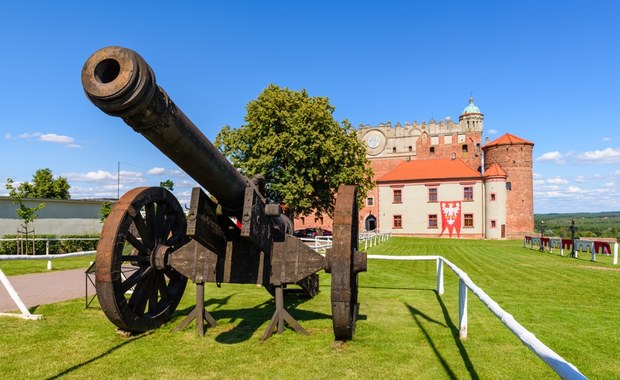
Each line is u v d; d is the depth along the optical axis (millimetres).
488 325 6434
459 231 50906
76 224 25172
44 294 8875
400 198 53500
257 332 5941
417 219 52562
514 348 5258
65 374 4320
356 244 5828
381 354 4996
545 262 18531
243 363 4676
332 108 31312
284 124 28297
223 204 5535
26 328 6008
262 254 5836
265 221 5551
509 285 11141
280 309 5891
